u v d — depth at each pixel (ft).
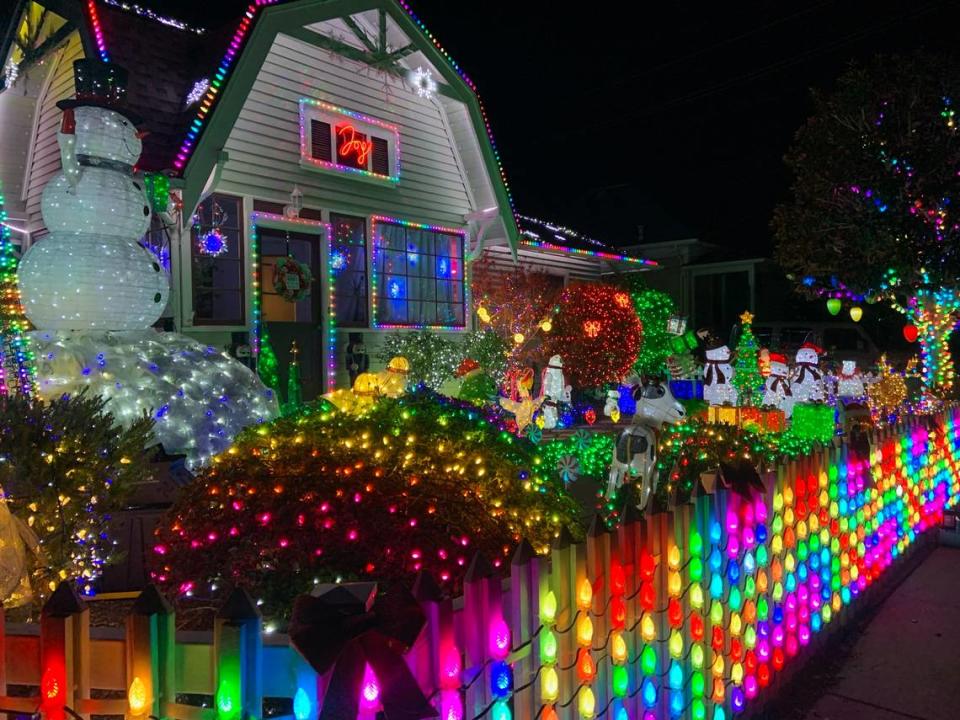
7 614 12.78
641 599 9.78
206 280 37.93
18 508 14.28
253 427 14.14
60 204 25.26
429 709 5.69
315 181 43.06
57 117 36.76
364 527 12.05
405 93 48.24
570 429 51.26
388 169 47.32
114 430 17.02
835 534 16.96
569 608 8.39
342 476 12.64
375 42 45.55
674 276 100.17
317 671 5.67
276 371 40.01
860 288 47.93
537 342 61.77
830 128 47.50
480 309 50.29
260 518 12.37
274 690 6.31
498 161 51.26
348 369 44.86
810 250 48.19
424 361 46.16
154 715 6.22
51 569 14.53
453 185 51.78
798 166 49.47
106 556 16.14
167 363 26.08
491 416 15.48
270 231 41.27
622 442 25.55
